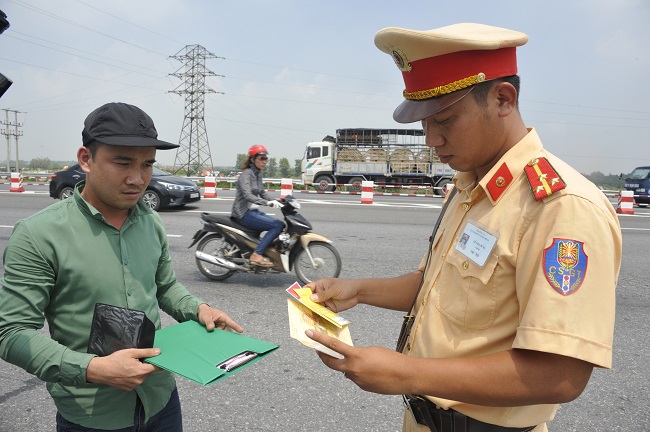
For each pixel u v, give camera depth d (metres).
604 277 0.99
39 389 3.00
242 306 4.66
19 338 1.32
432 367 1.05
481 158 1.20
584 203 1.03
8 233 8.05
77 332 1.46
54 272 1.42
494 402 1.03
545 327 0.97
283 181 13.47
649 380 3.31
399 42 1.15
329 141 23.23
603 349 0.97
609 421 2.81
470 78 1.10
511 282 1.11
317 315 1.42
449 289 1.22
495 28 1.18
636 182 18.19
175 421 1.70
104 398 1.46
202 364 1.33
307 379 3.21
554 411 1.24
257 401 2.94
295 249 5.43
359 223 10.22
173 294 1.79
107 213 1.52
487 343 1.13
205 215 5.57
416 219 11.12
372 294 1.61
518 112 1.21
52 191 12.23
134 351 1.31
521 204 1.12
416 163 22.22
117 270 1.50
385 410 2.88
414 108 1.20
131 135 1.40
